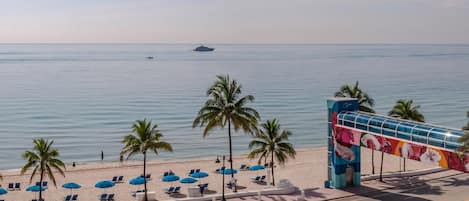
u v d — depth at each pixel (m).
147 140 51.53
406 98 175.00
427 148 48.41
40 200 51.22
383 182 62.97
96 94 184.25
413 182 62.97
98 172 75.25
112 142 106.38
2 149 99.94
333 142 60.00
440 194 56.94
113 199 59.47
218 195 56.06
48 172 51.44
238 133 118.25
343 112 59.31
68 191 63.75
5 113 142.00
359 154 61.00
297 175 72.75
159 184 66.75
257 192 56.91
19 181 69.38
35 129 120.25
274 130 63.06
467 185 61.09
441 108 154.00
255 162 82.94
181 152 97.81
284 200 55.03
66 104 159.38
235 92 55.88
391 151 52.31
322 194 57.34
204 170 76.12
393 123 52.56
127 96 178.75
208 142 107.44
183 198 55.41
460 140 44.19
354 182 61.31
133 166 79.81
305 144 106.94
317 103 164.50
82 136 112.50
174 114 140.88
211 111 54.88
